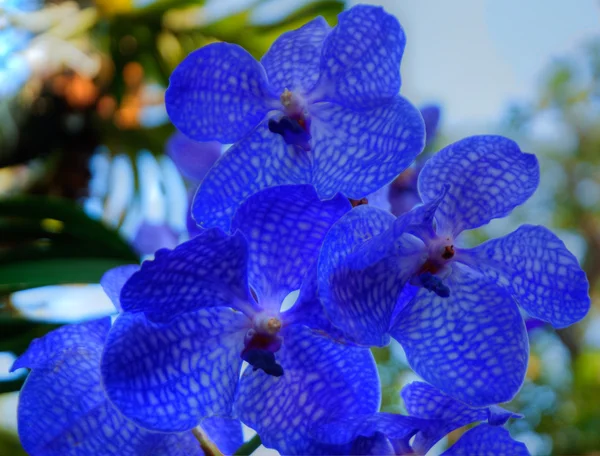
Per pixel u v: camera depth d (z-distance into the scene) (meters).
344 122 0.38
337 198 0.34
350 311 0.34
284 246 0.35
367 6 0.37
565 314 0.37
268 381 0.36
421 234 0.37
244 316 0.36
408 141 0.36
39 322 0.48
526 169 0.37
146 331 0.34
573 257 0.37
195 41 0.76
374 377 0.35
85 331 0.36
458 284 0.37
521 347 0.36
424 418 0.35
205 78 0.38
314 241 0.35
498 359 0.36
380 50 0.37
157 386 0.34
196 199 0.37
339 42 0.38
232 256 0.34
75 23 0.71
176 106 0.38
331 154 0.38
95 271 0.50
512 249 0.38
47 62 0.69
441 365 0.36
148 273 0.33
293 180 0.38
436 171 0.37
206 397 0.35
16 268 0.49
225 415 0.35
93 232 0.52
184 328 0.35
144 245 0.57
